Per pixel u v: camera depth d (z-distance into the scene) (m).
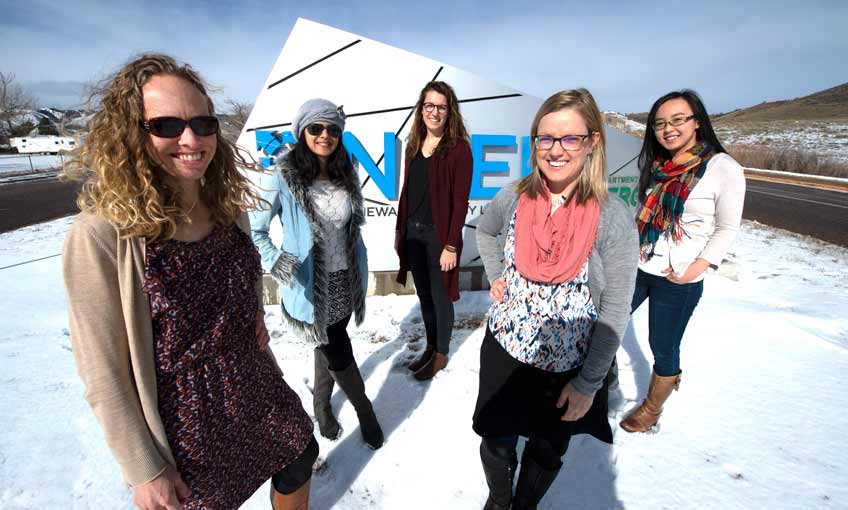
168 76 0.95
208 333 1.08
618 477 1.94
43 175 18.95
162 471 1.01
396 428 2.30
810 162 21.14
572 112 1.22
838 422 2.23
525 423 1.48
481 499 1.84
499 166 4.26
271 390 1.31
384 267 4.29
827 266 5.54
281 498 1.45
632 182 4.76
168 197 1.01
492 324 1.60
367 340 3.33
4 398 2.29
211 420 1.12
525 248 1.41
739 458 2.02
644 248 2.12
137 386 0.98
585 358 1.42
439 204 2.51
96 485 1.79
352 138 3.99
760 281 4.80
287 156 1.84
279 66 3.81
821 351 2.97
